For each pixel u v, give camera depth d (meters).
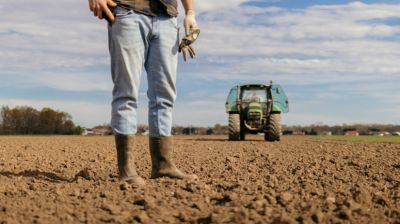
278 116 14.17
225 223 2.85
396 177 4.79
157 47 4.29
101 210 3.16
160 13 4.27
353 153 7.70
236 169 5.49
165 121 4.44
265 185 4.21
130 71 4.14
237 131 14.24
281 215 2.88
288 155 7.33
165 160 4.49
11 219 2.87
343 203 3.25
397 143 11.35
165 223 2.91
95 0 4.04
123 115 4.20
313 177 4.70
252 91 15.45
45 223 2.82
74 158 6.84
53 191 3.80
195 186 3.95
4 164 5.82
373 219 2.97
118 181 4.25
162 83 4.35
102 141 12.84
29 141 12.62
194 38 4.54
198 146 9.91
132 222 2.90
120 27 4.11
